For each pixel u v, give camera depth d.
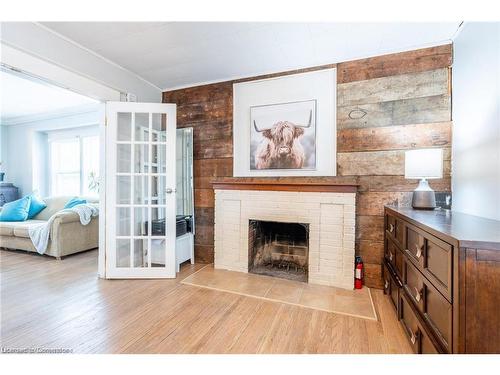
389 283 2.11
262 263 3.06
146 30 2.04
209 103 3.09
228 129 3.01
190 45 2.27
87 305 2.09
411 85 2.29
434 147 2.22
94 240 3.86
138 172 2.77
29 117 5.05
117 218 2.72
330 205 2.44
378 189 2.39
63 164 5.27
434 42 2.19
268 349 1.55
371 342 1.61
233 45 2.27
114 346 1.57
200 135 3.14
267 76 2.81
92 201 4.32
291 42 2.21
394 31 2.04
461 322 1.00
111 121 2.63
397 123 2.33
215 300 2.18
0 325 1.80
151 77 2.95
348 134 2.49
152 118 2.78
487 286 0.97
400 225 1.83
